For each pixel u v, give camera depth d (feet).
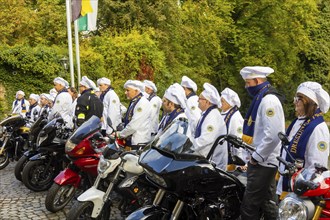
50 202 19.48
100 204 15.85
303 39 95.14
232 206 14.79
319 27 109.40
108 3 75.15
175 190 12.63
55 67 68.23
